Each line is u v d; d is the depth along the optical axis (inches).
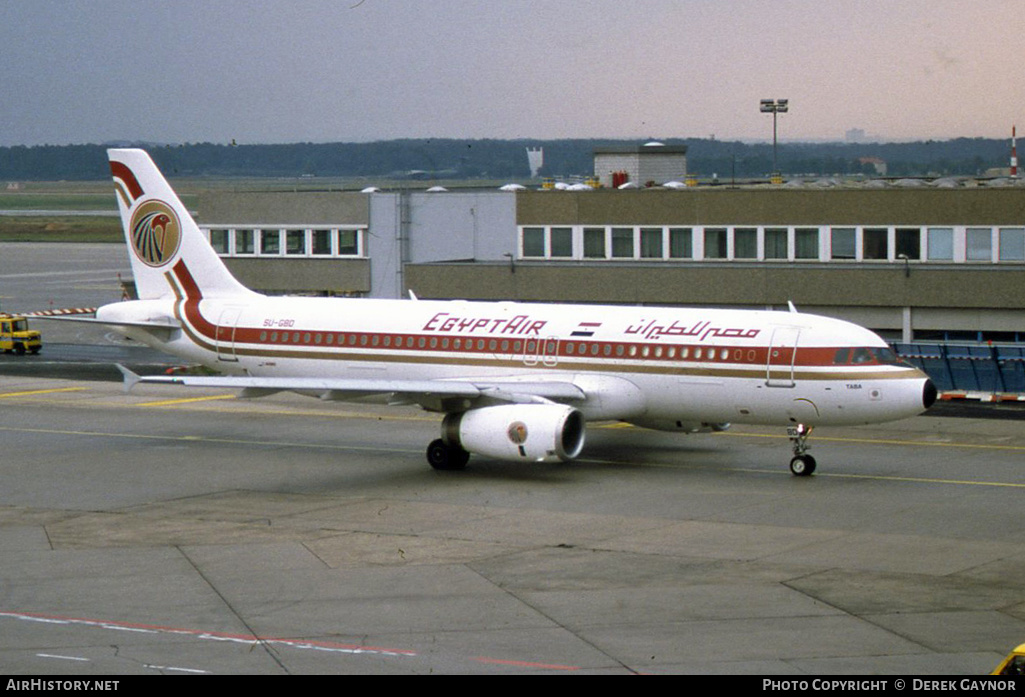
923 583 2001.7
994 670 1572.3
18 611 1889.8
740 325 2913.4
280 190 5457.7
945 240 4271.7
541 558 2181.3
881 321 4133.9
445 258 4958.2
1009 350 3890.3
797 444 2893.7
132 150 3654.0
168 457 3186.5
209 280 3629.4
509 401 2942.9
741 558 2166.6
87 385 4441.4
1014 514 2476.6
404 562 2164.1
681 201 4606.3
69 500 2704.2
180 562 2181.3
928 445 3248.0
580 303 4426.7
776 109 6156.5
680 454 3161.9
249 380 2906.0
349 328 3363.7
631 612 1856.5
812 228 4439.0
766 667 1595.7
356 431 3553.2
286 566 2145.7
